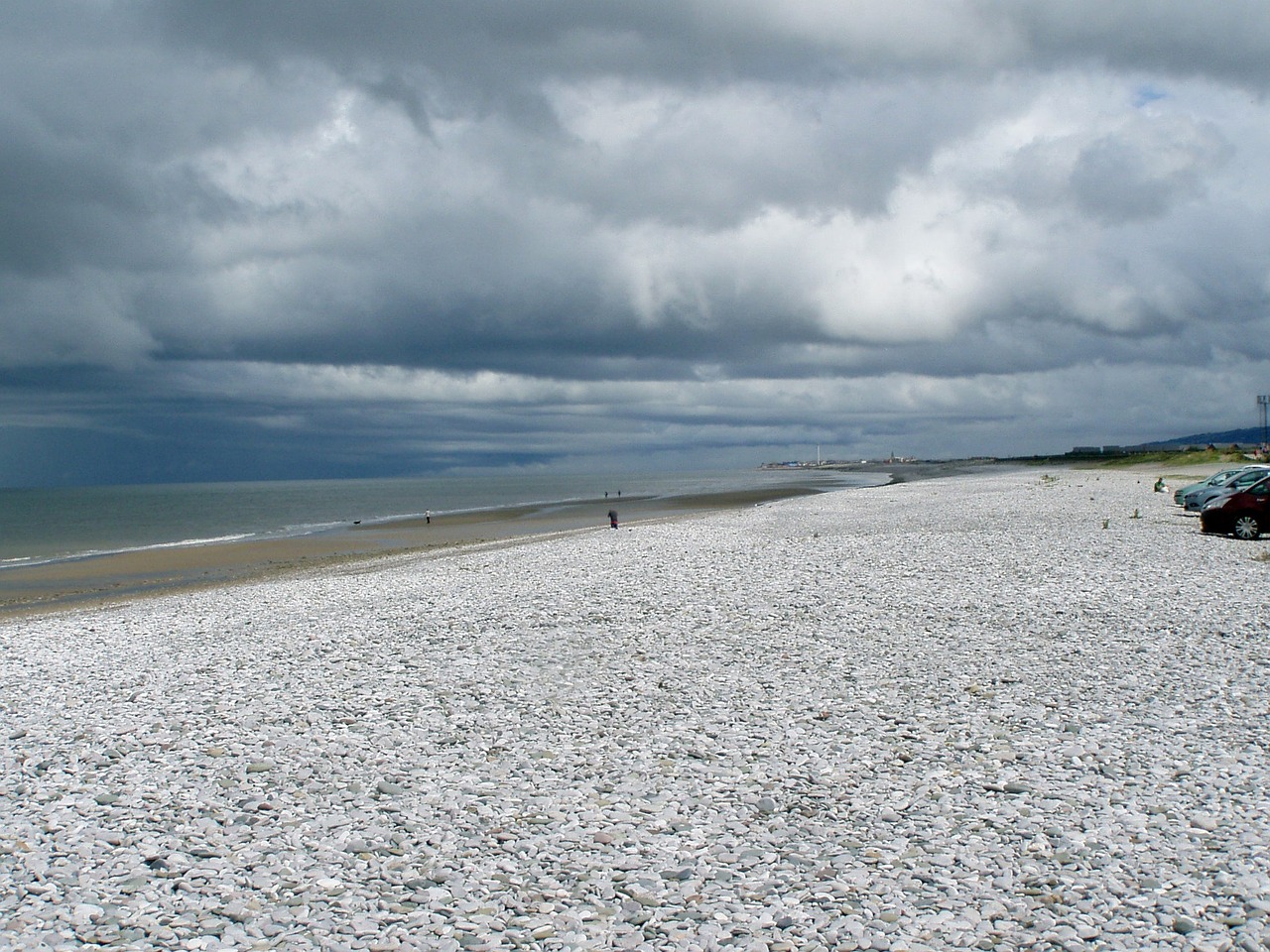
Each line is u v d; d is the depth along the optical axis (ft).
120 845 28.53
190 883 25.84
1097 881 24.32
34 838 29.22
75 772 35.37
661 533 138.82
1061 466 497.46
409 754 36.17
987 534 111.55
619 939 22.38
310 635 62.28
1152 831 27.14
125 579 121.29
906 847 26.78
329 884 25.58
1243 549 88.94
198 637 64.90
